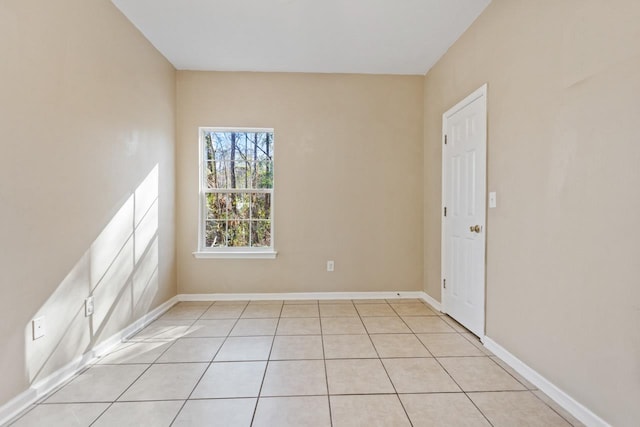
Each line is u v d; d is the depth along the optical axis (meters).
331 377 1.99
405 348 2.41
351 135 3.66
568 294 1.67
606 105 1.46
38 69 1.74
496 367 2.12
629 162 1.36
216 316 3.11
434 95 3.43
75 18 2.01
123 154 2.55
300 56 3.25
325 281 3.66
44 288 1.80
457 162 2.92
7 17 1.56
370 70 3.57
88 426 1.54
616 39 1.41
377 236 3.69
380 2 2.40
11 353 1.60
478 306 2.56
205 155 3.67
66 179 1.95
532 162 1.94
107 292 2.36
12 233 1.60
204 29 2.76
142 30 2.77
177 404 1.71
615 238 1.42
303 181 3.65
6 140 1.56
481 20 2.51
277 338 2.59
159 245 3.17
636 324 1.33
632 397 1.35
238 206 3.70
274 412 1.65
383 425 1.55
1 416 1.56
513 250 2.12
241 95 3.59
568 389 1.66
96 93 2.21
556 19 1.75
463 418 1.60
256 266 3.64
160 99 3.18
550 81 1.79
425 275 3.66
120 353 2.31
